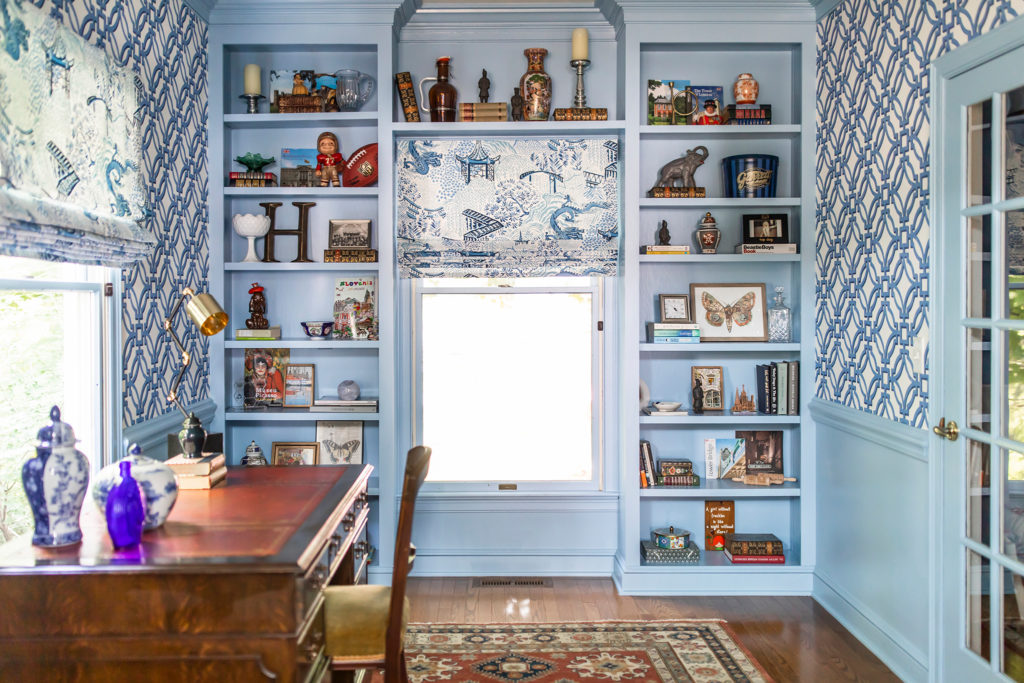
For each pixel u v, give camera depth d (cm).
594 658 324
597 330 435
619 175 422
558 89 428
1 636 179
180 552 187
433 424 438
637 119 400
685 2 393
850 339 362
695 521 434
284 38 399
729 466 427
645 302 427
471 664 318
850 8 362
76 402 269
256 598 178
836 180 378
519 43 427
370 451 428
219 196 398
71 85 243
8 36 211
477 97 428
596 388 436
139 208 288
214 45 397
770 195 406
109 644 179
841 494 372
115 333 282
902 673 311
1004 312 252
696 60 423
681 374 431
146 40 320
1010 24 242
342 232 416
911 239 307
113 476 206
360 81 407
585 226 423
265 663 179
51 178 230
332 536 221
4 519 231
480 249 422
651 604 390
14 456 236
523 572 435
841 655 330
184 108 364
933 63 288
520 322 438
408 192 421
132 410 306
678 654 328
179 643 179
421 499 432
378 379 422
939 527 287
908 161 309
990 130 258
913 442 299
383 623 227
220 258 399
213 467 258
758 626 362
